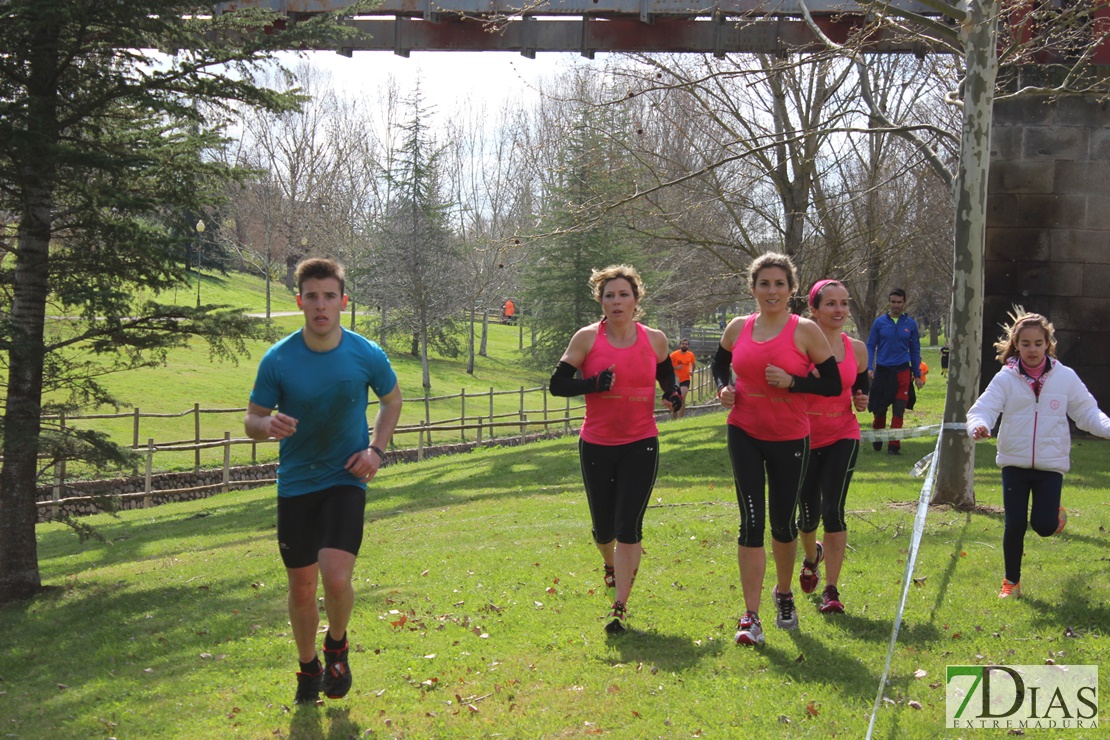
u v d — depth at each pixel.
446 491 13.99
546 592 7.15
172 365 36.66
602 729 4.60
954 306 9.41
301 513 4.90
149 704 5.51
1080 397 6.02
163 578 9.83
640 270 40.19
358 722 4.86
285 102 10.75
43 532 16.42
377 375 4.99
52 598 9.69
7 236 10.62
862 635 5.72
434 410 34.97
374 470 4.80
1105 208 14.77
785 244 19.59
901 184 21.94
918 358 13.34
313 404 4.79
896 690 4.86
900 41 11.42
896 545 7.86
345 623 4.84
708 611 6.38
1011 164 14.93
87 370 11.13
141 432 24.42
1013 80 14.55
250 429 4.82
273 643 6.49
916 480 11.14
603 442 6.04
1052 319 14.98
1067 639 5.45
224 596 8.47
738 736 4.41
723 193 17.59
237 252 69.19
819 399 6.20
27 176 9.71
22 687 6.31
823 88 18.86
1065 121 14.76
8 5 9.15
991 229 15.02
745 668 5.27
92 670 6.50
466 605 6.96
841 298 6.29
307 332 4.87
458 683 5.37
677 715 4.70
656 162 20.88
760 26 15.53
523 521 10.60
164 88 10.21
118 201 9.54
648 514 9.97
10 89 9.92
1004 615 5.92
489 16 14.72
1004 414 6.12
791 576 5.84
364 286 49.78
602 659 5.57
